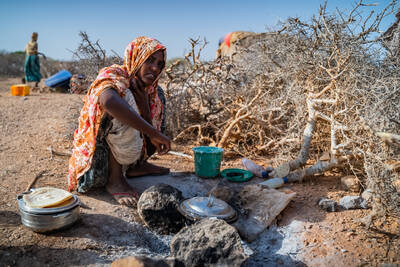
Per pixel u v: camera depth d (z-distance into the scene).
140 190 2.88
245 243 2.29
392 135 2.27
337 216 2.48
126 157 2.66
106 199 2.68
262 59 4.23
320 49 3.39
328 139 3.52
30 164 3.41
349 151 2.90
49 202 2.11
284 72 3.78
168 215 2.36
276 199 2.54
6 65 17.52
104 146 2.64
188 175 3.29
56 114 5.89
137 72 2.71
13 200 2.56
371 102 2.75
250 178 3.20
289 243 2.25
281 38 3.86
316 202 2.69
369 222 2.29
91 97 2.45
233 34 8.52
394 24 3.31
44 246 1.98
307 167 3.32
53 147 4.00
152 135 2.41
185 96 4.73
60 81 9.44
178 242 1.95
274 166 3.58
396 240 2.16
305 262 2.06
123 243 2.18
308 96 3.25
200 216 2.18
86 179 2.63
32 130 4.77
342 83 2.99
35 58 10.05
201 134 4.36
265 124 3.80
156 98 3.08
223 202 2.36
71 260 1.90
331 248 2.12
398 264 1.92
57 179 3.06
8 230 2.11
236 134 4.05
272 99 3.96
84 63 4.60
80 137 2.59
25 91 8.44
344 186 2.90
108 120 2.50
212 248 1.86
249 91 4.23
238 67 4.71
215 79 4.69
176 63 4.61
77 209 2.21
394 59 2.97
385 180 2.40
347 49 2.98
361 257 2.02
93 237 2.14
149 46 2.63
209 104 4.73
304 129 3.51
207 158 3.13
